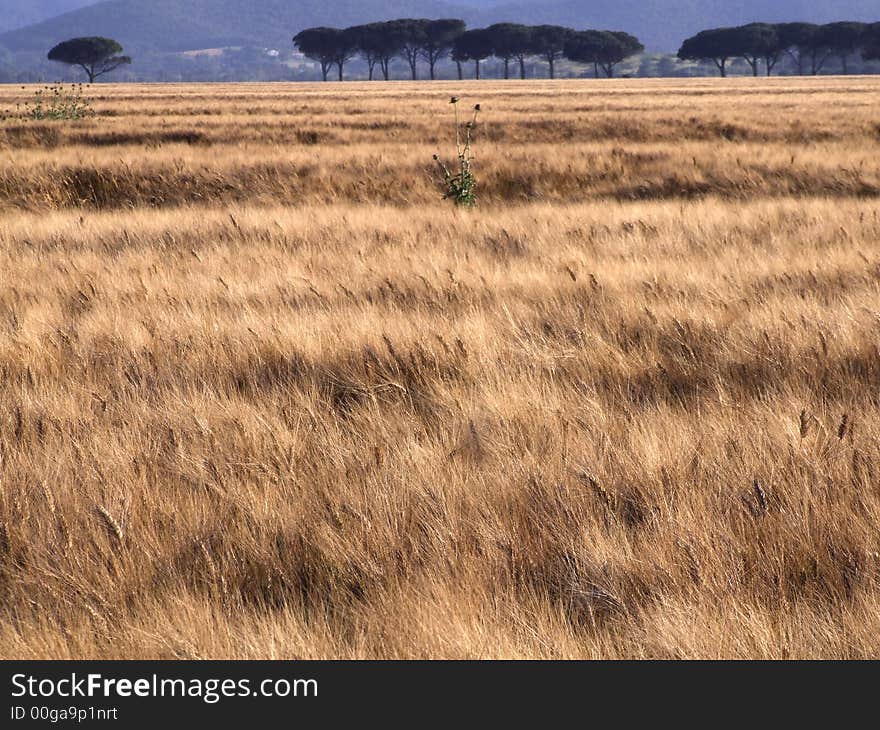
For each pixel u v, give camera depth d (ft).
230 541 49.21
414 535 49.83
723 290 105.09
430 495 52.47
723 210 189.26
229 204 235.61
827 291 106.01
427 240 148.05
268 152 306.14
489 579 45.85
